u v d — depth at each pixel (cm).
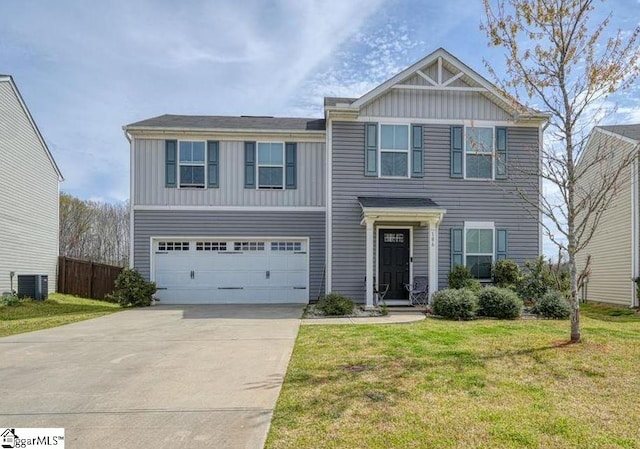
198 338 776
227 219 1377
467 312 958
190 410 429
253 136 1385
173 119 1503
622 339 691
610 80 656
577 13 646
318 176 1402
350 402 432
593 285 1686
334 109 1252
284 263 1392
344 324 914
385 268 1286
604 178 748
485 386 476
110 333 835
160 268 1368
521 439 349
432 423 380
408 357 594
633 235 1423
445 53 1284
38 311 1195
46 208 1684
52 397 470
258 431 377
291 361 600
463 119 1311
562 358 577
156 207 1362
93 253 3372
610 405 422
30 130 1572
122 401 456
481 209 1303
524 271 1262
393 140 1297
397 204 1209
